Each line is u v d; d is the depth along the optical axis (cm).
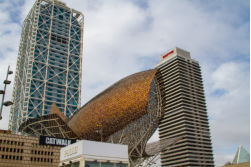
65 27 18262
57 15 18138
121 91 7019
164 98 7031
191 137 15750
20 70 17188
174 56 18762
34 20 16900
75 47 18100
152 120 6906
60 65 16938
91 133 7325
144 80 6844
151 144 7550
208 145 16238
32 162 7150
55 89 15962
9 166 6812
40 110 14825
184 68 18400
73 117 7919
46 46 16738
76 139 7312
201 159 15312
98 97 7475
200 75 18962
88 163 2961
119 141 7100
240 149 10569
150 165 6900
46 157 7375
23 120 14050
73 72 17375
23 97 14812
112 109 7000
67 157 3331
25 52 17162
